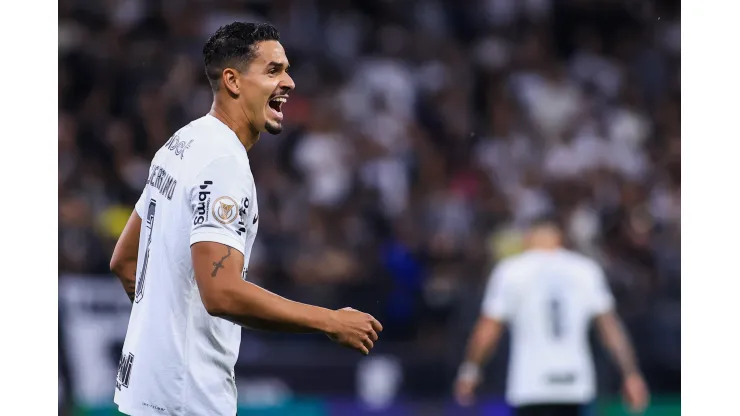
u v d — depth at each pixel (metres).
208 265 12.84
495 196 43.44
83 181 38.47
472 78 51.12
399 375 33.16
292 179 43.06
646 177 47.78
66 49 44.56
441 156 46.78
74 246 33.59
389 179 43.94
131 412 13.65
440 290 34.81
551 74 52.00
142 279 14.12
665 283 36.12
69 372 30.41
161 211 13.88
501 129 49.03
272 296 12.90
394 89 49.00
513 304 26.53
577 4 54.94
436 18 53.41
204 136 13.77
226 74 14.11
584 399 26.36
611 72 53.53
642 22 55.72
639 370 34.03
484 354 26.77
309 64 49.53
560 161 47.22
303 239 38.19
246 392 32.19
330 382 32.81
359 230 39.09
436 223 40.47
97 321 31.28
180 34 47.31
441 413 32.59
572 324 26.45
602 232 41.47
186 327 13.51
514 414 26.75
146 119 42.66
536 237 27.06
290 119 45.94
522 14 54.59
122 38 45.97
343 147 44.94
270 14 50.69
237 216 13.14
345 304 34.59
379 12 52.72
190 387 13.45
